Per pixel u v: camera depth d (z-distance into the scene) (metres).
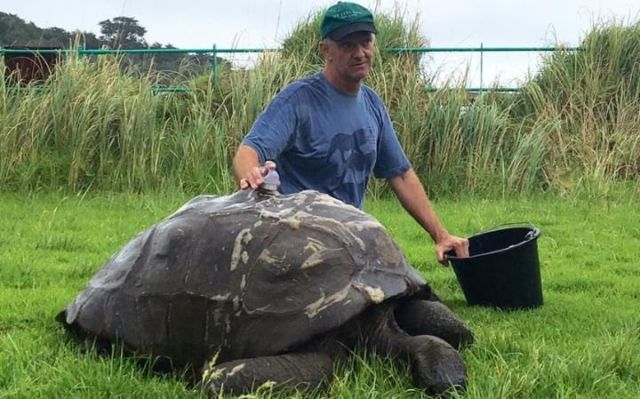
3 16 17.59
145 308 4.07
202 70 13.21
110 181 11.26
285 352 3.69
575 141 12.28
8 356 4.20
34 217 9.16
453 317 4.26
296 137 5.00
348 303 3.72
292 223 3.95
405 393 3.66
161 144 11.59
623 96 12.81
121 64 12.92
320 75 5.12
